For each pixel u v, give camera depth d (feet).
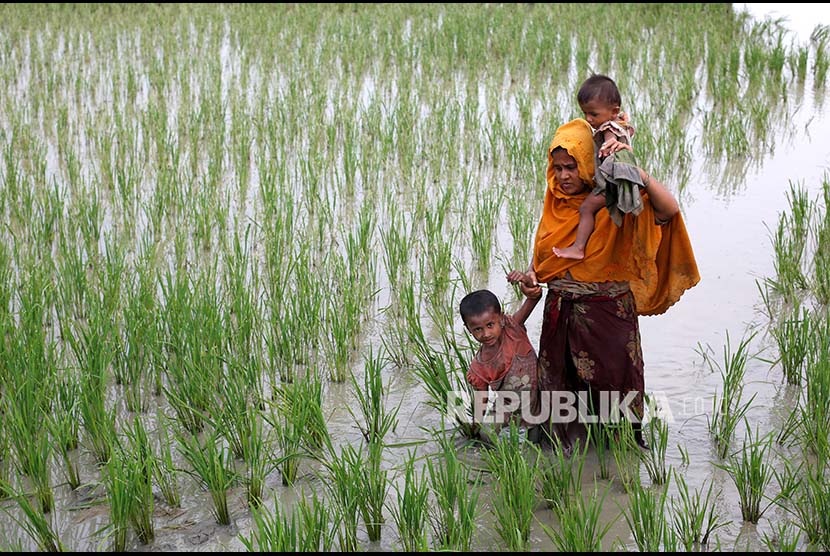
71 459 34.65
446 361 40.81
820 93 80.18
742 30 101.65
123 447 34.58
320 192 62.49
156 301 45.24
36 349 37.32
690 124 74.13
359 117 77.30
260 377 38.37
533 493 30.60
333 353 41.47
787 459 33.06
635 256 32.04
